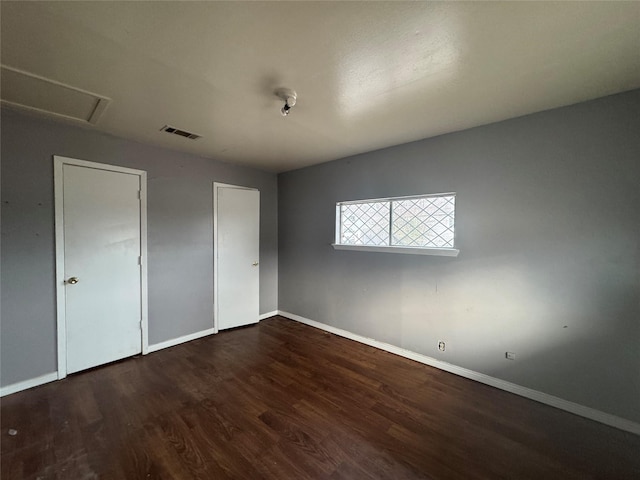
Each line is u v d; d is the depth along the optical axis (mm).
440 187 2561
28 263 2234
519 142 2146
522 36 1261
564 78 1611
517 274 2178
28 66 1508
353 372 2551
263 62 1479
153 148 2924
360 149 3020
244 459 1561
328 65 1502
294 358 2836
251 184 3906
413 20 1175
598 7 1091
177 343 3182
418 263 2744
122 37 1280
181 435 1740
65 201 2396
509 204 2201
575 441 1700
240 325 3787
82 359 2523
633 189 1756
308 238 3842
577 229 1938
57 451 1596
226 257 3627
